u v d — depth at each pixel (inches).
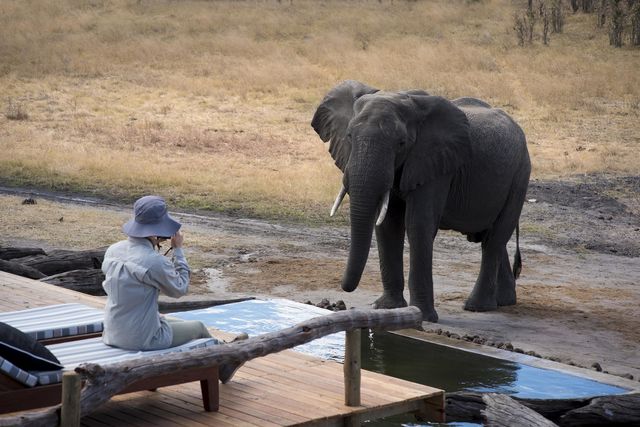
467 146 498.6
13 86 1454.2
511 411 316.5
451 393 347.6
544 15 1804.9
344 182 482.3
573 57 1587.1
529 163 571.2
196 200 852.6
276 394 300.0
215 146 1120.2
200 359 265.6
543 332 494.6
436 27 1844.2
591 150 1108.5
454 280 616.4
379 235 522.0
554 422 340.2
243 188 898.7
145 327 276.8
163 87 1480.1
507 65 1562.5
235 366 308.2
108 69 1595.7
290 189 894.4
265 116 1301.7
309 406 288.7
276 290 562.9
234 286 569.0
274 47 1707.7
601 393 377.1
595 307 556.7
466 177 523.5
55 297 433.4
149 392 300.8
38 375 255.1
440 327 488.7
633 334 494.0
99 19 1940.2
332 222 793.6
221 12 2001.7
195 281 577.9
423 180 490.0
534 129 1212.5
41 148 1056.2
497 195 539.5
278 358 341.1
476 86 1412.4
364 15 1946.4
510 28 1817.2
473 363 414.3
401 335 456.8
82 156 1007.0
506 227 552.7
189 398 295.1
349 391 290.0
